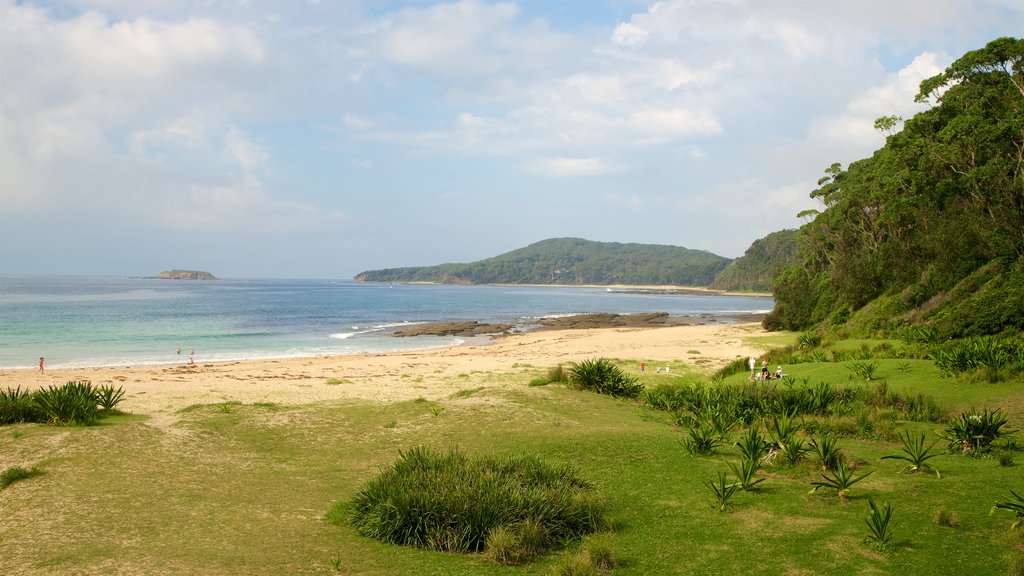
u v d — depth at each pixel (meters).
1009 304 29.12
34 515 8.39
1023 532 7.43
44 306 91.62
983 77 47.66
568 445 13.16
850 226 62.56
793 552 7.26
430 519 8.15
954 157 41.31
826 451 11.18
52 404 14.17
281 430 14.86
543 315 103.00
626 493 10.05
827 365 26.47
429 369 35.62
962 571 6.49
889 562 6.82
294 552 7.43
